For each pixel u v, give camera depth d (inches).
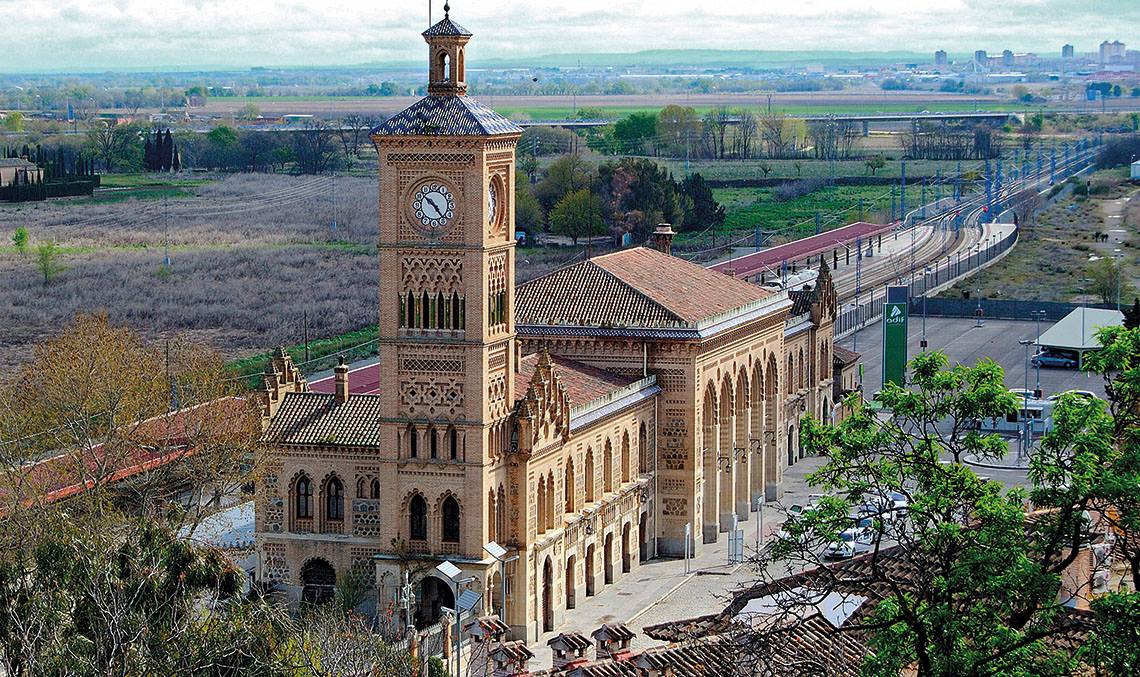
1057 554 4264.3
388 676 4734.3
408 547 6392.7
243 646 4212.6
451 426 6309.1
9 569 4274.1
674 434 7578.7
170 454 7362.2
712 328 7677.2
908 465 4301.2
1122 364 4183.1
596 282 7780.5
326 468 6574.8
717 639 4891.7
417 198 6279.5
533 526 6481.3
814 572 4443.9
